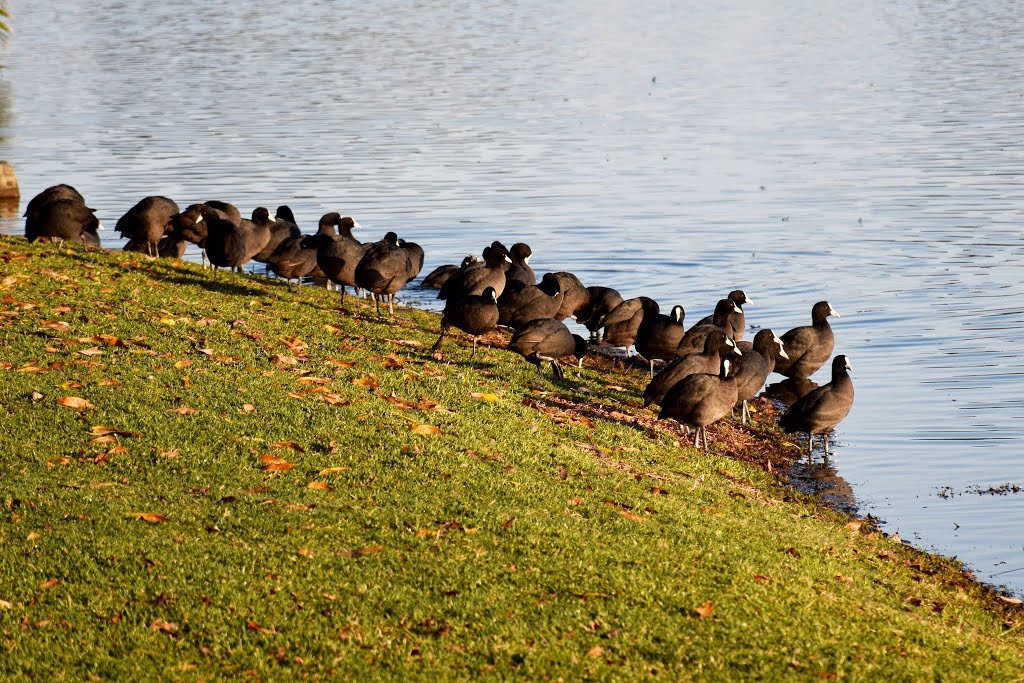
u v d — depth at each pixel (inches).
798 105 2568.9
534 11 5275.6
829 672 388.2
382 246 867.4
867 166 1860.2
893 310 1098.1
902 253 1317.7
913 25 4409.5
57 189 960.3
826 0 5733.3
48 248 911.0
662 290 1183.6
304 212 1507.1
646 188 1718.8
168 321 719.1
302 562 425.7
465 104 2613.2
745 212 1549.0
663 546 478.6
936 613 486.9
